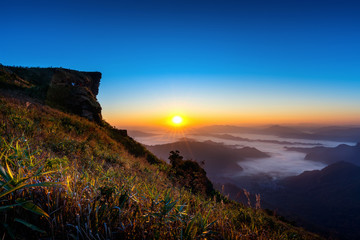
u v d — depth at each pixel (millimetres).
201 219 1927
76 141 9141
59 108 19266
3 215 1159
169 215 1704
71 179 1844
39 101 17719
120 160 9719
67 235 1224
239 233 2205
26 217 1249
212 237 1975
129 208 1691
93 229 1357
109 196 1745
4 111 9516
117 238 1445
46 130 8742
